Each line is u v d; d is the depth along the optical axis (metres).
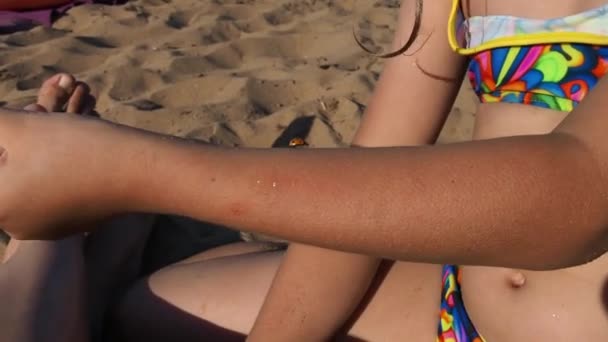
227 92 1.89
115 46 2.24
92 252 1.25
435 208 0.48
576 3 0.68
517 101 0.73
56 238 0.55
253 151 0.52
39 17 2.45
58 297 0.99
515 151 0.48
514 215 0.48
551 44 0.69
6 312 0.94
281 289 0.85
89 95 1.54
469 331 0.80
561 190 0.47
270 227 0.50
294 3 2.61
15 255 1.04
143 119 1.74
